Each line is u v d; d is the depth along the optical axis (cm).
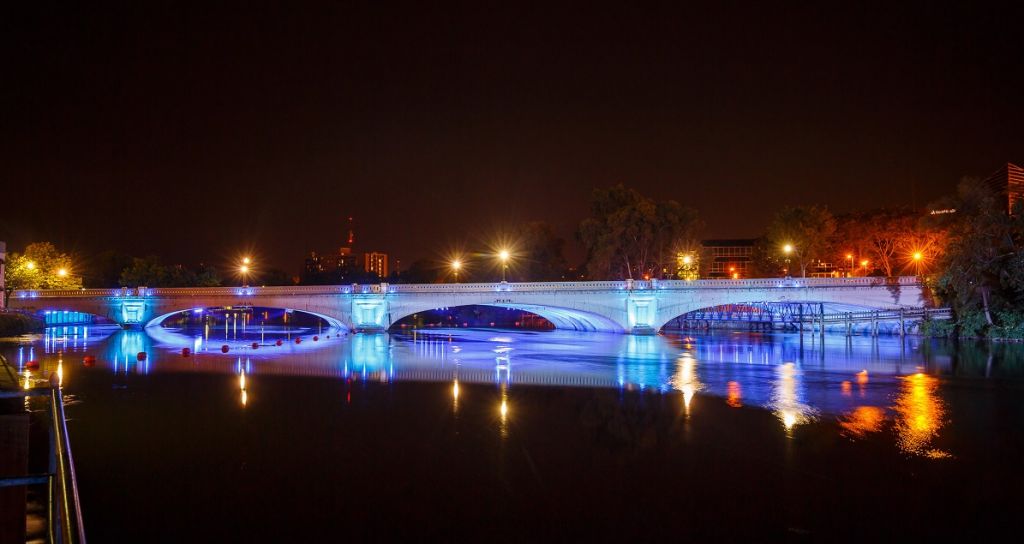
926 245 9356
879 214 10475
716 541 1712
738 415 3161
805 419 3069
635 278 11012
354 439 2697
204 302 9438
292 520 1838
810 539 1725
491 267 12606
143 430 2864
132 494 2041
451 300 9038
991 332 7112
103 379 4419
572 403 3469
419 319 14850
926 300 8400
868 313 9100
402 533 1759
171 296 9525
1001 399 3609
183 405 3438
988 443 2622
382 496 2027
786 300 8562
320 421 3038
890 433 2795
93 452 2505
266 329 11394
